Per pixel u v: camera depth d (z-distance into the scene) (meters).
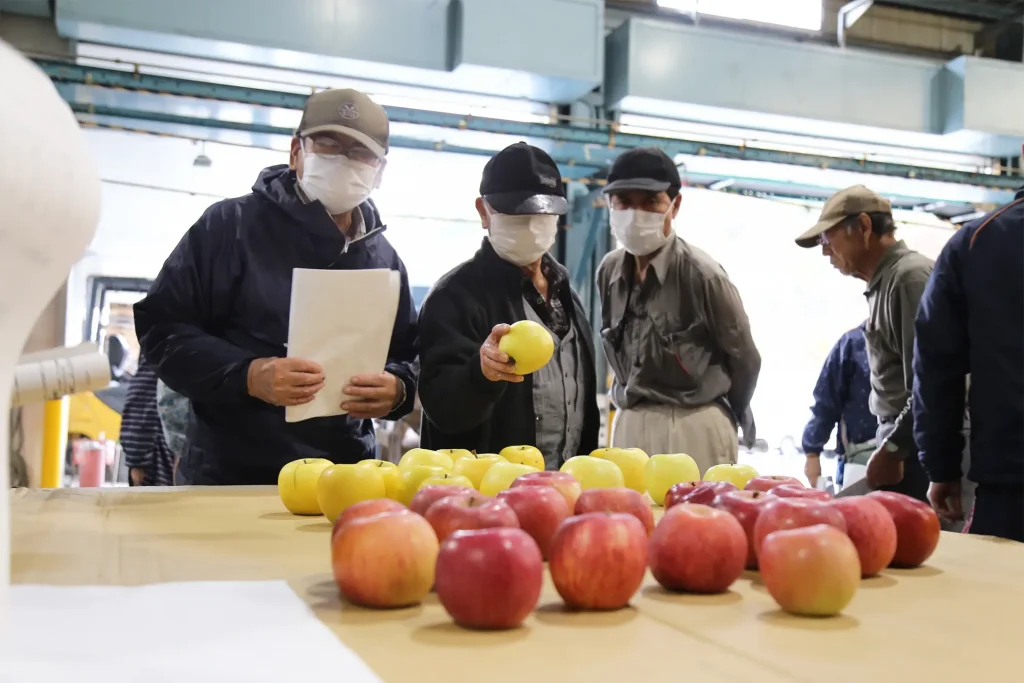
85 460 5.90
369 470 1.31
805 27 5.38
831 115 4.78
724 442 2.41
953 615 0.88
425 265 5.31
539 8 4.11
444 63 4.06
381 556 0.82
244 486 1.83
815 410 3.79
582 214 4.92
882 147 5.21
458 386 1.84
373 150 2.01
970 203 5.77
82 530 1.26
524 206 1.95
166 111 4.01
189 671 0.61
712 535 0.93
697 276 2.39
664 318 2.43
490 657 0.70
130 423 3.63
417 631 0.77
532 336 1.70
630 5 5.10
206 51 3.79
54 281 0.62
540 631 0.78
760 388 6.00
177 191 4.89
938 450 2.07
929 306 2.04
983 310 1.90
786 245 5.97
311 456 2.00
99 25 3.54
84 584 0.90
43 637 0.68
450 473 1.34
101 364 1.25
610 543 0.84
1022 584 1.04
